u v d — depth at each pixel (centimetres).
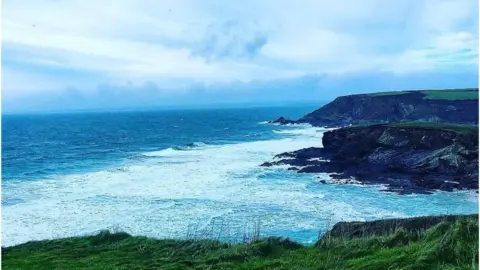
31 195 3481
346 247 984
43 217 2805
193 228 2488
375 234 1211
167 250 1133
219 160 5503
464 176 3941
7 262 1109
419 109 10194
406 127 4984
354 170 4438
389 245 953
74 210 2975
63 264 1054
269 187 3716
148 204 3122
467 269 704
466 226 845
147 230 2483
